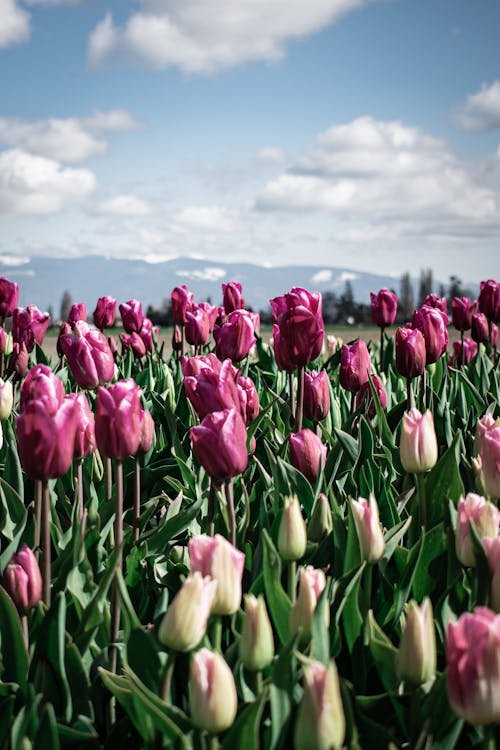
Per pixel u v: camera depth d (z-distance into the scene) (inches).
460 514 33.7
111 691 32.0
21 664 32.8
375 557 34.6
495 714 26.7
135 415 36.0
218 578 30.3
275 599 33.4
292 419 55.3
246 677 32.3
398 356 51.1
